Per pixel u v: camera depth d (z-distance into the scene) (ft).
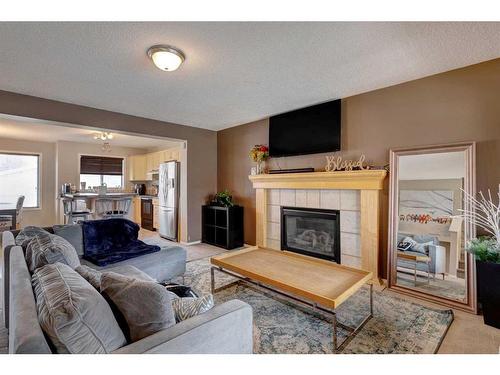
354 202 10.85
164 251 9.53
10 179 20.26
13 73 8.58
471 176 7.87
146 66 8.11
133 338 3.50
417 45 6.98
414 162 9.09
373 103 10.32
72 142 21.44
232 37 6.56
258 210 14.44
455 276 8.09
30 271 5.24
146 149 25.93
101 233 10.11
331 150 11.31
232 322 3.99
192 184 16.51
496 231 7.07
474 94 8.13
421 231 8.82
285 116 13.12
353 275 7.29
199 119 14.67
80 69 8.30
